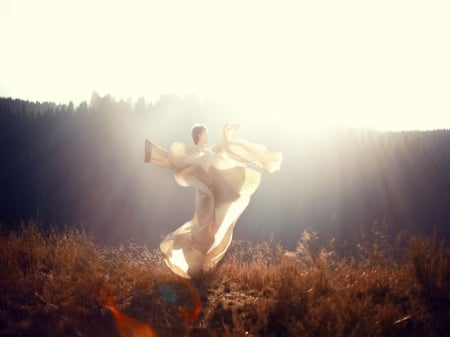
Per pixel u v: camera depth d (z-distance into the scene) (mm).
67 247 6848
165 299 5496
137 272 6156
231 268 6469
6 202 64688
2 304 5277
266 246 7051
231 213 6680
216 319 5102
